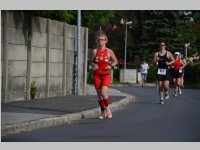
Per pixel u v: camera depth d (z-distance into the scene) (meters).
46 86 21.02
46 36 20.81
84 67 24.52
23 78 19.16
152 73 50.81
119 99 21.39
